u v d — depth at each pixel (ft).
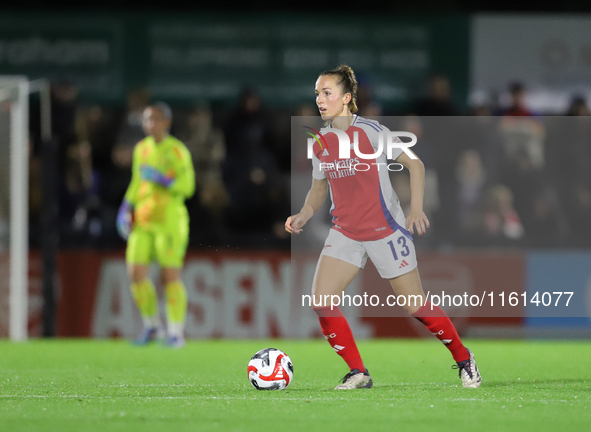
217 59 171.22
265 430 49.55
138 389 71.20
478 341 137.18
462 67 169.99
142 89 160.76
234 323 139.23
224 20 170.60
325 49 171.42
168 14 169.58
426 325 67.46
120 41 169.17
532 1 186.80
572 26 168.86
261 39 171.12
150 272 138.10
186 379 80.43
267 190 164.04
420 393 66.33
